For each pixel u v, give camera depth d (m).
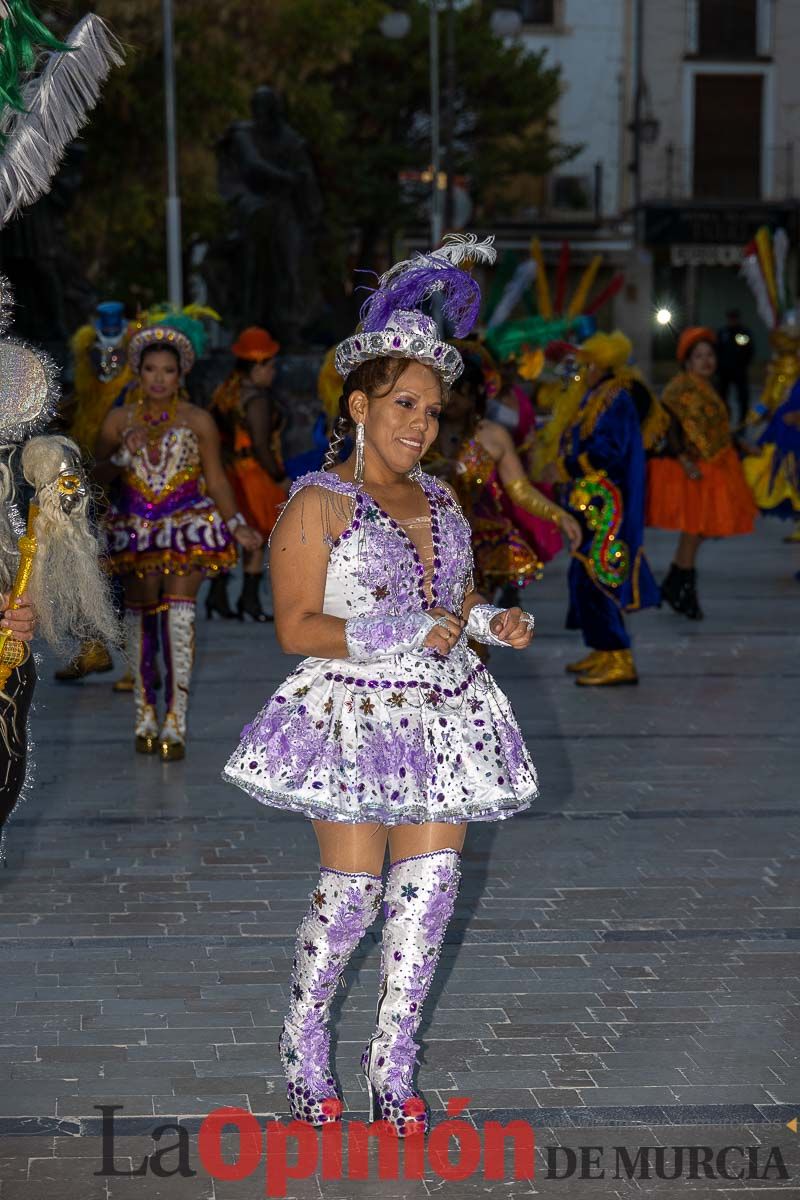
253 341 11.90
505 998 4.97
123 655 4.57
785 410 15.50
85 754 8.20
